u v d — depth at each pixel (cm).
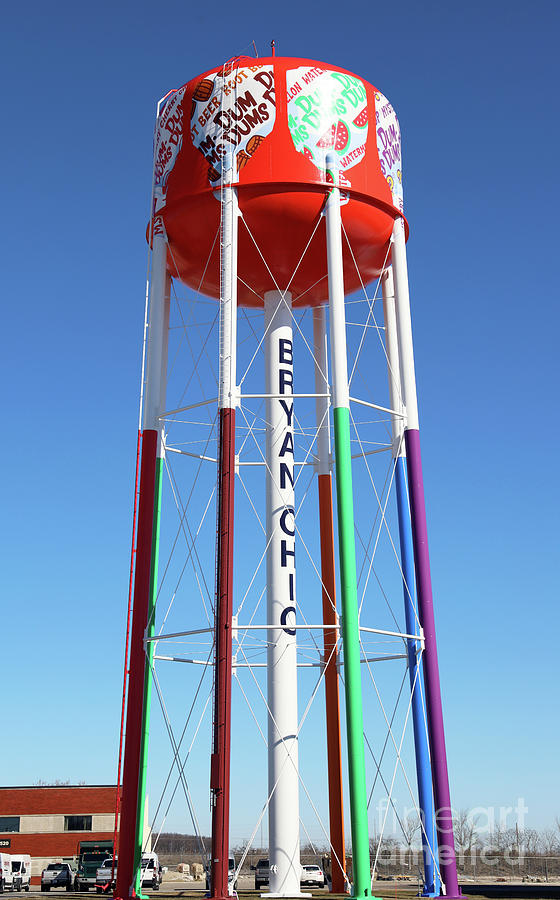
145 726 2478
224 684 2223
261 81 2639
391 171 2756
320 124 2619
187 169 2658
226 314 2492
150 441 2597
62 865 5331
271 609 2619
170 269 2830
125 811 2345
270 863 2462
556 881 5478
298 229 2612
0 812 6506
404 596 2722
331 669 2923
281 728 2539
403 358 2695
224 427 2420
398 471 2830
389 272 2964
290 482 2716
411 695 2586
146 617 2467
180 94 2747
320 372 3188
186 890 3691
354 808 2153
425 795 2514
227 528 2345
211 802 2169
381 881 5000
